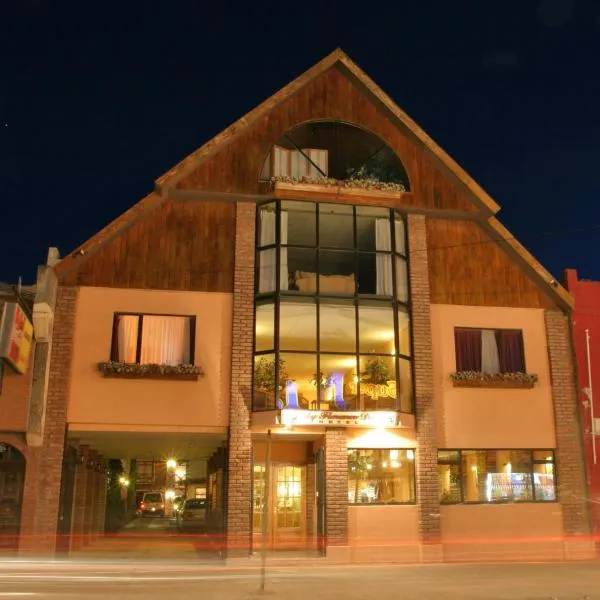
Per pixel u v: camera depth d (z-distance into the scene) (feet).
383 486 54.24
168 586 39.34
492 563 52.37
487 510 55.72
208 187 56.85
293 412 51.98
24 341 49.39
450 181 61.57
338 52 61.16
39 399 50.26
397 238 59.62
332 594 36.22
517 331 60.18
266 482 37.17
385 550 52.34
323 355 55.26
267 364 54.54
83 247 54.24
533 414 58.23
